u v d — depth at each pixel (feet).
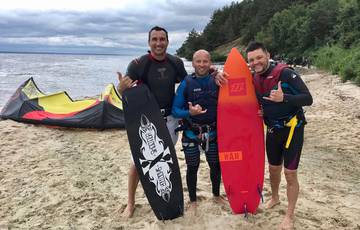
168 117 14.98
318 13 179.52
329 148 26.76
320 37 179.11
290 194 13.80
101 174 20.58
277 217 14.56
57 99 35.35
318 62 128.36
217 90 14.25
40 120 31.81
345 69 68.95
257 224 13.99
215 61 272.72
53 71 137.80
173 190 14.44
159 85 14.48
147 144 14.32
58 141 27.96
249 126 14.37
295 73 13.08
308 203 16.65
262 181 14.56
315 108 43.27
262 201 14.79
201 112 13.64
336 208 16.38
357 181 20.24
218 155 14.67
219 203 15.66
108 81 98.17
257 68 13.46
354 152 25.82
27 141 27.63
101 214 15.58
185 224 14.03
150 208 15.61
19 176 20.38
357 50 99.96
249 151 14.43
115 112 32.35
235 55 14.82
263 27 276.62
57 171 21.09
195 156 14.40
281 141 13.82
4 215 15.81
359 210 16.33
